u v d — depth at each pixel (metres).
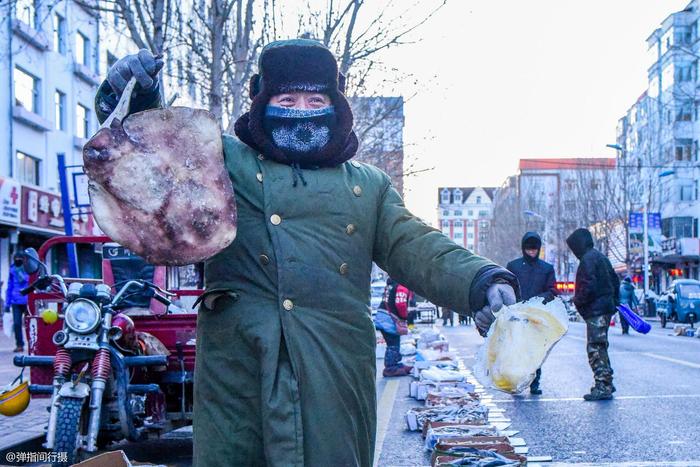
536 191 101.75
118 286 6.43
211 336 2.50
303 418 2.37
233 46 12.98
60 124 33.16
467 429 6.34
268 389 2.36
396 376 12.07
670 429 7.07
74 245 7.23
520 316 2.24
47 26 30.52
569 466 5.71
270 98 2.61
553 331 2.23
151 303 6.61
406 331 12.15
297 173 2.54
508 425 7.25
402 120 18.27
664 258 57.09
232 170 2.55
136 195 2.42
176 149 2.46
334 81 2.63
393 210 2.68
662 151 57.50
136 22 12.95
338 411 2.41
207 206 2.43
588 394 9.12
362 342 2.53
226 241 2.43
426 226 2.65
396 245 2.63
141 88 2.54
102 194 2.42
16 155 28.77
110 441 5.36
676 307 31.80
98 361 4.83
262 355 2.39
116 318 5.16
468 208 199.25
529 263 9.70
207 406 2.47
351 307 2.51
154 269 6.73
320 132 2.58
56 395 4.76
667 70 56.59
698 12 54.03
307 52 2.59
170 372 5.95
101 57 36.31
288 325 2.41
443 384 9.17
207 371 2.49
